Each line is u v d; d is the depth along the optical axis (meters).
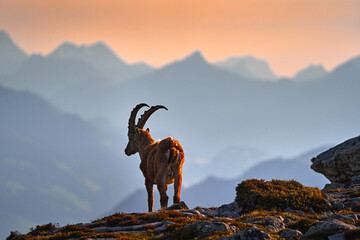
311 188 91.50
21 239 75.94
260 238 60.84
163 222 74.56
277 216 74.94
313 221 70.75
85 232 73.56
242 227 68.56
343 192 104.00
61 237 72.19
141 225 75.00
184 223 71.94
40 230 80.50
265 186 90.56
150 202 93.75
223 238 61.78
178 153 88.38
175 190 88.31
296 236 64.06
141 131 99.94
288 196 86.81
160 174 88.06
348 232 60.62
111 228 75.44
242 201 88.88
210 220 75.75
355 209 83.69
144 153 95.69
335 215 71.25
